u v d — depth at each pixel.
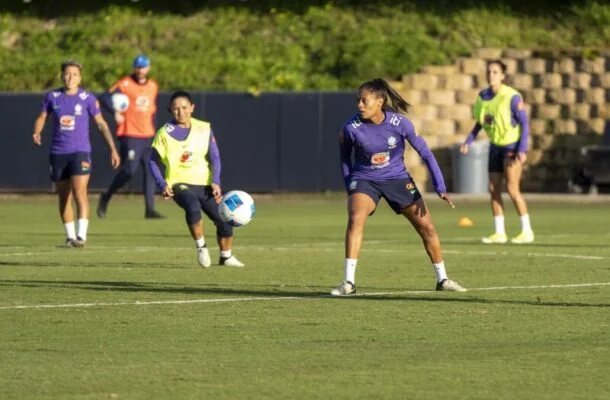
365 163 45.03
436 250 46.56
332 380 29.94
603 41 132.25
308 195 118.25
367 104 44.19
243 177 118.69
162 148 55.66
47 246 68.50
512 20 135.88
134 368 31.45
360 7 139.62
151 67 129.88
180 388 29.02
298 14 140.12
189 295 45.88
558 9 137.50
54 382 29.70
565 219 91.62
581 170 121.06
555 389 28.92
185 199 55.44
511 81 126.56
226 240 56.97
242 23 139.50
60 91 67.62
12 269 55.69
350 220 45.44
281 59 131.75
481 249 65.94
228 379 30.09
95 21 141.12
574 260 59.44
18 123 120.00
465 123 125.50
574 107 125.62
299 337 36.16
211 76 129.25
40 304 43.34
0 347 34.56
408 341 35.44
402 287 48.22
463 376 30.44
